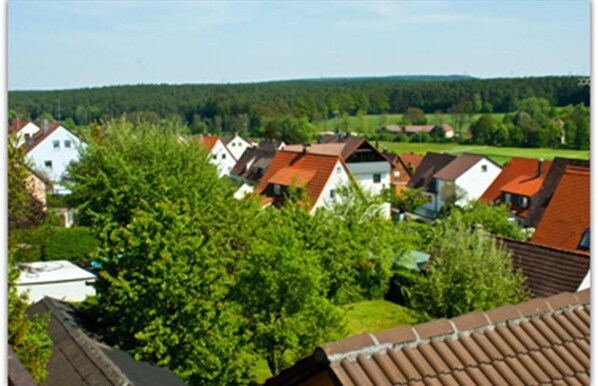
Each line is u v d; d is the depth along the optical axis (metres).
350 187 30.86
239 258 21.05
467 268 19.67
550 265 23.52
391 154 74.00
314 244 24.62
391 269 32.84
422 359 5.42
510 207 50.75
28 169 24.17
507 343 5.85
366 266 30.66
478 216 36.16
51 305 19.50
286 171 47.94
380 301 32.38
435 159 67.94
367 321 29.23
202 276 17.33
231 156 87.06
